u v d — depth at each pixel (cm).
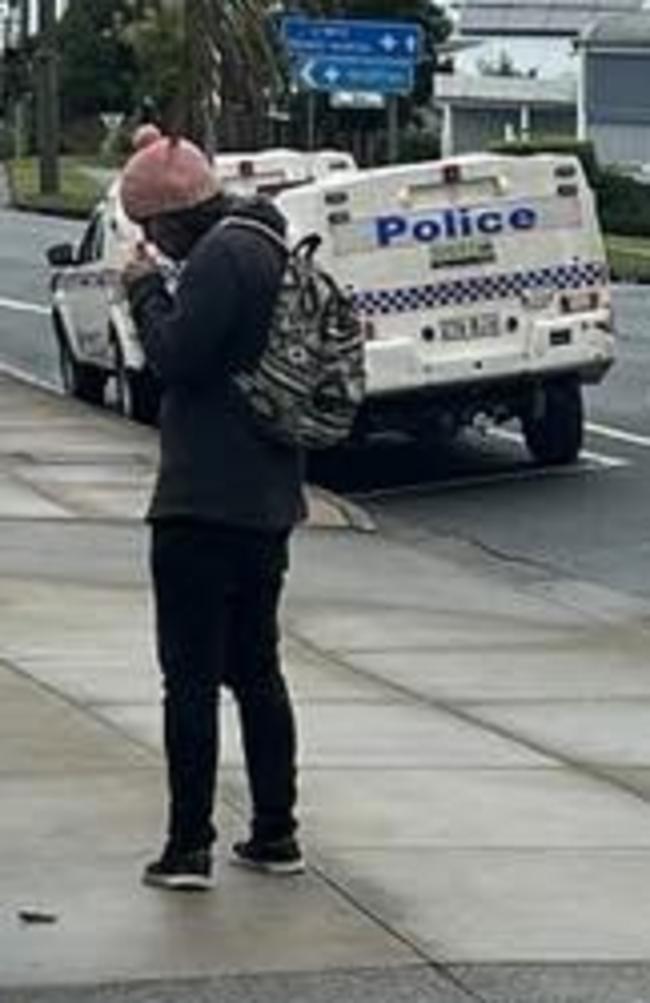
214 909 716
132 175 711
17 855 772
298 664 1169
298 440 714
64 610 1286
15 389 2509
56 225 5728
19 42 10381
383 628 1286
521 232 1855
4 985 646
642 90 8219
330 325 713
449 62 10506
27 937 688
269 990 645
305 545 1584
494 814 850
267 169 2277
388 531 1684
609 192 5581
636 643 1266
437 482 1912
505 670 1170
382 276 1816
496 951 684
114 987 645
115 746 941
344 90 4066
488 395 1867
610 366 2058
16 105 10412
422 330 1830
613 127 8281
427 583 1457
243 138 4406
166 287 725
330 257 1798
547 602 1404
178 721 723
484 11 10925
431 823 833
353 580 1452
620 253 4588
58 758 917
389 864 775
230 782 872
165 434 718
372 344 1812
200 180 709
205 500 711
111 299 2233
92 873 752
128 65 9894
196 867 730
